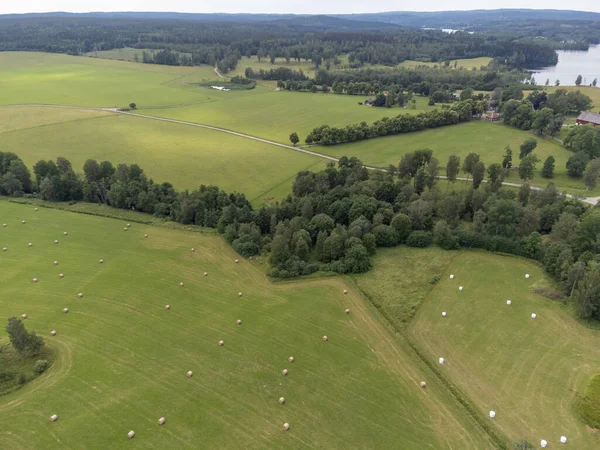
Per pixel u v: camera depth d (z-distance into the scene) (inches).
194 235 4074.8
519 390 2314.2
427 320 2896.2
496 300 3093.0
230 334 2765.7
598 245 3312.0
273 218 4013.3
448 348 2637.8
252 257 3673.7
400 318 2908.5
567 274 3090.6
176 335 2748.5
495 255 3686.0
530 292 3166.8
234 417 2172.7
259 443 2033.7
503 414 2172.7
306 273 3422.7
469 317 2918.3
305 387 2357.3
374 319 2901.1
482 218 3922.2
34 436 2057.1
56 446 2009.1
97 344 2657.5
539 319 2883.9
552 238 3846.0
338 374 2445.9
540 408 2199.8
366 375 2436.0
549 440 2032.5
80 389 2324.1
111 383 2365.9
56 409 2203.5
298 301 3100.4
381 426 2123.5
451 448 2006.6
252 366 2503.7
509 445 2006.6
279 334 2765.7
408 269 3499.0
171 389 2335.1
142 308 3004.4
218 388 2348.7
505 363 2508.6
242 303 3080.7
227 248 3838.6
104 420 2144.4
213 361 2539.4
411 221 4018.2
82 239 3976.4
